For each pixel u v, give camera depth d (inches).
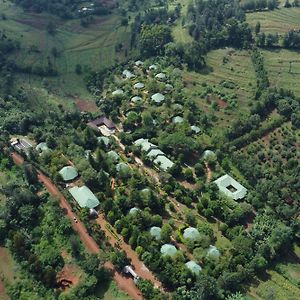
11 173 7588.6
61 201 7140.8
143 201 7096.5
